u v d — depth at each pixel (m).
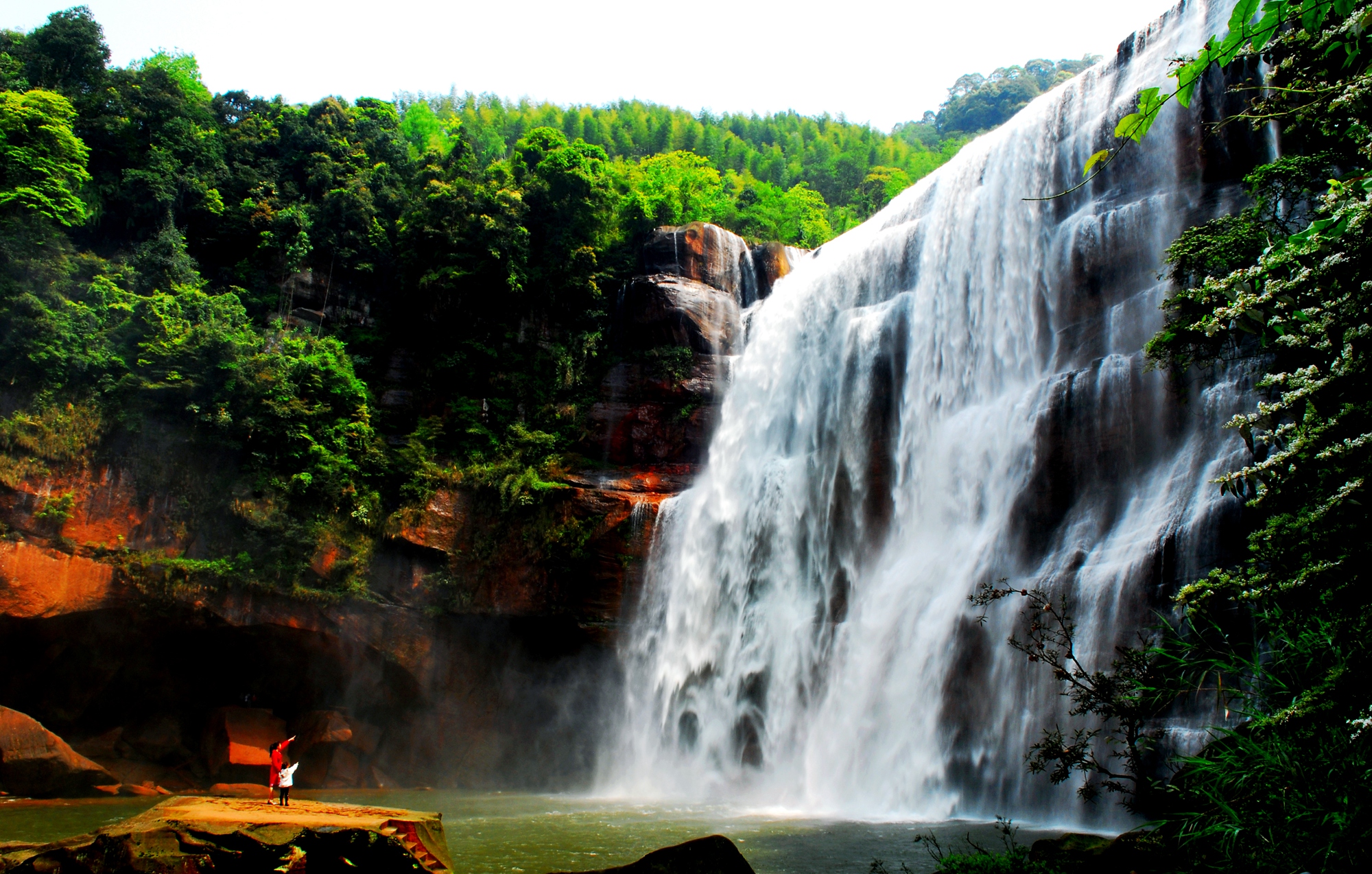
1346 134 9.03
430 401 37.59
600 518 33.59
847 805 24.28
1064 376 24.94
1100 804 17.78
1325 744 7.48
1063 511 23.78
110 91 41.25
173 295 34.88
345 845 9.67
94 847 9.43
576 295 40.28
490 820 20.48
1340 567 8.80
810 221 55.16
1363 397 8.88
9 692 27.55
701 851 10.71
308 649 30.81
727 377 38.09
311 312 38.72
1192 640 11.96
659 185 45.59
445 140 64.38
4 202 32.34
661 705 32.00
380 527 32.38
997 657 22.08
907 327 32.62
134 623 28.77
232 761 28.50
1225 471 19.42
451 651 32.66
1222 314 9.77
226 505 30.64
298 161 43.28
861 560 30.23
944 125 106.81
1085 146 28.98
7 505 27.30
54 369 29.59
